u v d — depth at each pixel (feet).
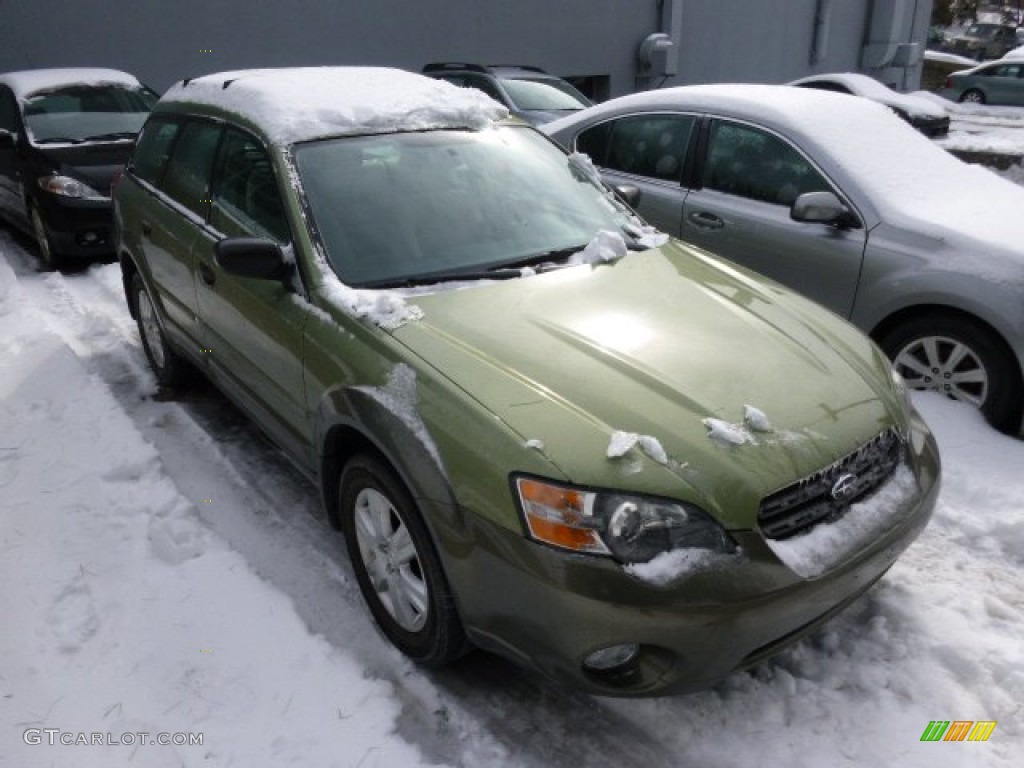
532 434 7.33
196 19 34.58
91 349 17.80
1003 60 73.05
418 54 41.34
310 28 37.58
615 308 9.38
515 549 7.09
